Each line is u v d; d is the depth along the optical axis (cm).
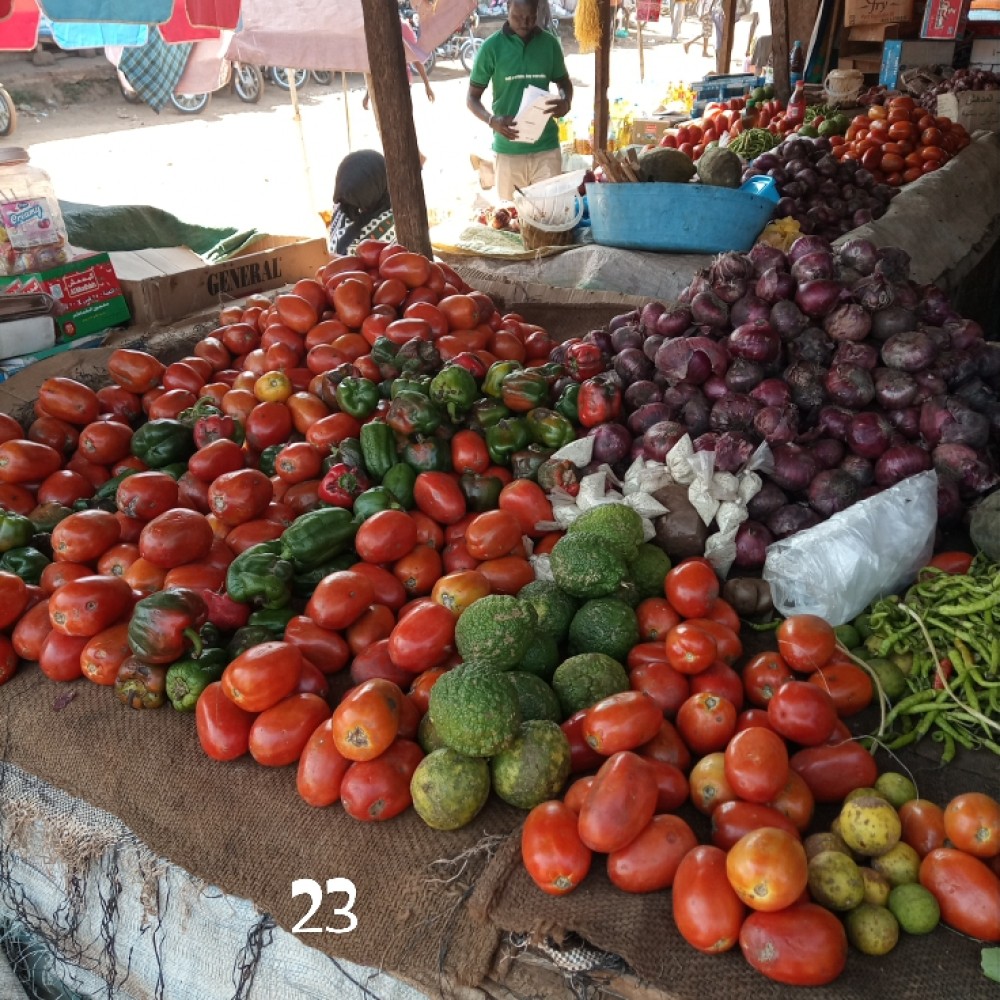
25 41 549
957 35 1077
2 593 262
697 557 289
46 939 256
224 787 225
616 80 2258
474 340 400
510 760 199
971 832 178
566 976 177
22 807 247
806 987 165
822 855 177
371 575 272
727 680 231
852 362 319
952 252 666
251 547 271
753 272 346
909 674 243
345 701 208
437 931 188
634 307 492
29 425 393
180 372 395
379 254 446
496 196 930
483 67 789
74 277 470
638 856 181
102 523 290
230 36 746
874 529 275
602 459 321
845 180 659
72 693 257
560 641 258
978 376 331
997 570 260
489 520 273
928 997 164
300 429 357
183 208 1284
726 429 319
